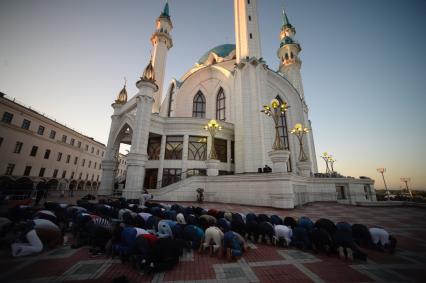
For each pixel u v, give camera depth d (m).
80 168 44.53
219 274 4.16
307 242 5.61
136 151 19.88
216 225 6.18
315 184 21.53
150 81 21.72
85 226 5.77
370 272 4.30
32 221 5.57
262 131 22.97
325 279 3.98
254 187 15.79
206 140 25.23
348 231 5.24
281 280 3.93
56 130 37.66
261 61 26.14
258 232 6.21
